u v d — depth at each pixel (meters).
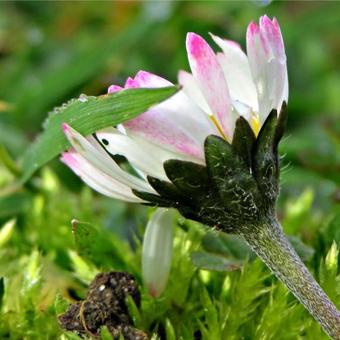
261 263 0.10
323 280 0.10
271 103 0.09
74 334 0.10
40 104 0.17
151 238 0.10
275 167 0.10
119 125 0.10
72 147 0.10
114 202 0.13
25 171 0.12
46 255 0.12
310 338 0.10
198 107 0.09
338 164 0.13
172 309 0.11
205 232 0.11
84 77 0.18
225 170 0.09
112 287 0.10
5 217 0.13
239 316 0.10
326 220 0.12
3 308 0.11
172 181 0.09
